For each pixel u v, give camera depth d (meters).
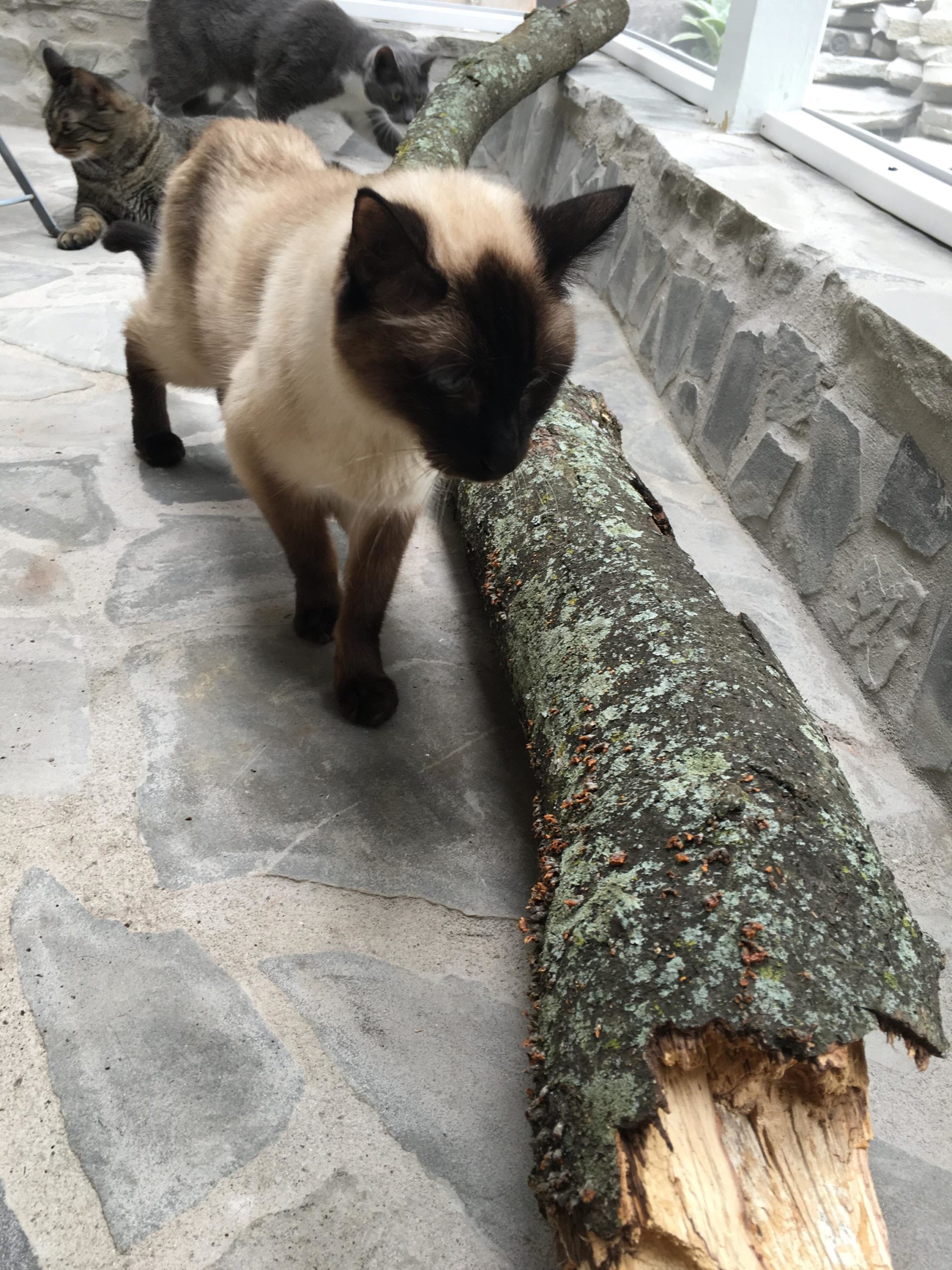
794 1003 0.30
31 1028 0.39
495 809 0.52
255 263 0.54
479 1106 0.39
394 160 0.94
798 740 0.39
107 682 0.56
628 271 1.07
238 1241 0.34
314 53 1.37
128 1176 0.35
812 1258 0.29
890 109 0.91
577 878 0.38
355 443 0.48
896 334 0.61
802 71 1.03
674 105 1.16
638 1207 0.29
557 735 0.45
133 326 0.69
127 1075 0.38
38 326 0.95
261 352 0.50
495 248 0.43
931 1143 0.39
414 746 0.55
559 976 0.35
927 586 0.58
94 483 0.74
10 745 0.51
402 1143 0.37
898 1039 0.43
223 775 0.52
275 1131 0.37
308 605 0.61
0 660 0.57
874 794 0.55
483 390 0.43
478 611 0.67
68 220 1.26
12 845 0.46
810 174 0.94
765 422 0.76
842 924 0.33
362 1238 0.34
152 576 0.65
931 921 0.48
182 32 1.41
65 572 0.65
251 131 0.63
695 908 0.33
